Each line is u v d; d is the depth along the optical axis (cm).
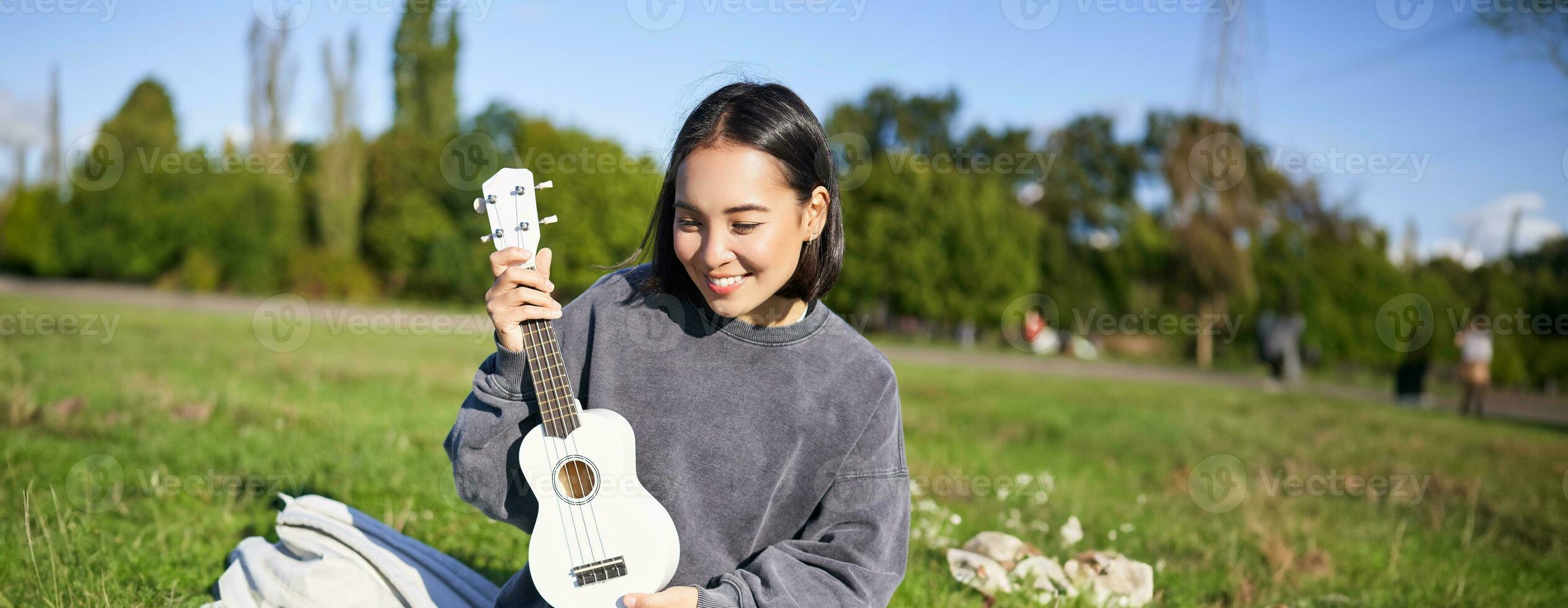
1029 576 347
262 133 3519
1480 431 1099
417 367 985
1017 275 2780
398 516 398
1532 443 980
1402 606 384
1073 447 808
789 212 159
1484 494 646
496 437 177
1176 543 455
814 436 177
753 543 180
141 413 603
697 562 179
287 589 224
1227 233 2550
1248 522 505
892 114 3122
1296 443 900
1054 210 3078
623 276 189
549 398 174
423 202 3144
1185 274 2661
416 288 3200
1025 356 2541
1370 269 2605
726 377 177
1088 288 2948
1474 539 513
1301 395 1609
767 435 177
